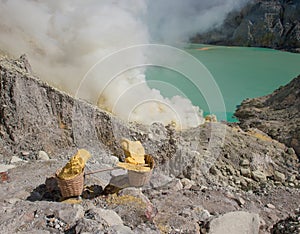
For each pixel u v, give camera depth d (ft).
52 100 30.12
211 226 15.96
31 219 14.99
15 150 27.07
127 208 16.75
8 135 27.78
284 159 40.14
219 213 20.02
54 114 29.96
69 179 17.44
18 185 20.51
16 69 30.48
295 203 25.40
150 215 16.46
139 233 14.34
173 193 20.97
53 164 24.34
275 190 28.91
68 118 29.60
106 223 14.17
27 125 28.40
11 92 28.27
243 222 16.34
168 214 16.99
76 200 17.88
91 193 18.90
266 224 19.57
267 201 25.76
